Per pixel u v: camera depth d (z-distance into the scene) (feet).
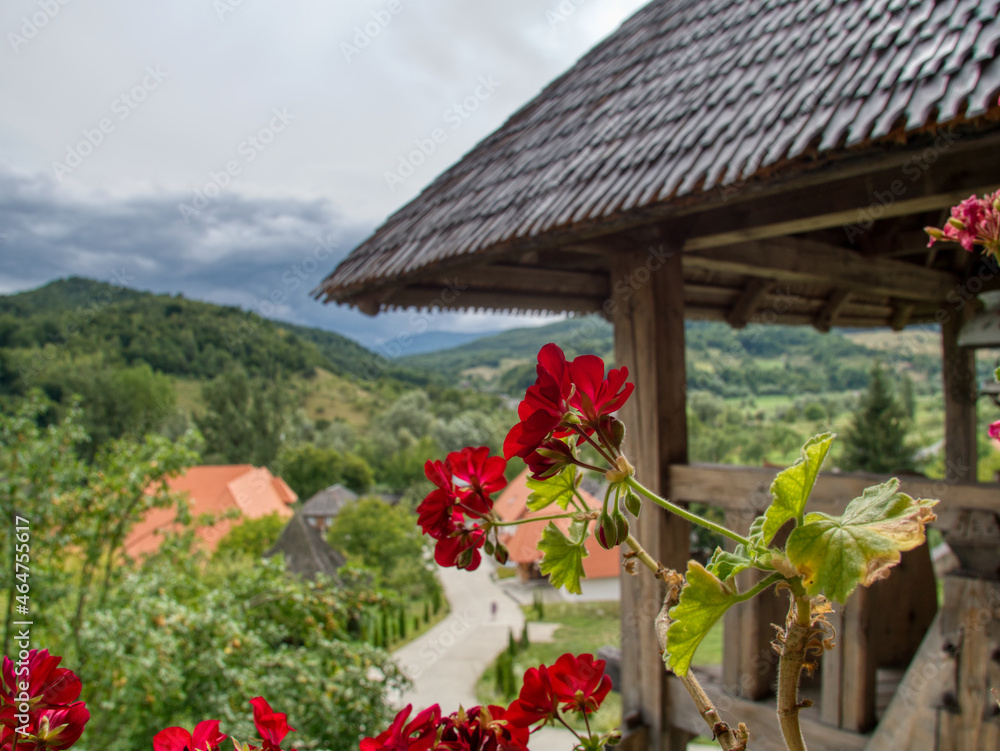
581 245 9.76
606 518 1.28
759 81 8.41
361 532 84.89
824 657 7.79
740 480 8.70
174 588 19.51
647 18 15.94
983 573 6.43
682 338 9.84
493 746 1.51
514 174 12.23
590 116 12.14
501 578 88.69
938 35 6.50
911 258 16.07
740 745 1.23
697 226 9.38
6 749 1.51
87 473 17.98
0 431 17.10
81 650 15.35
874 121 6.04
